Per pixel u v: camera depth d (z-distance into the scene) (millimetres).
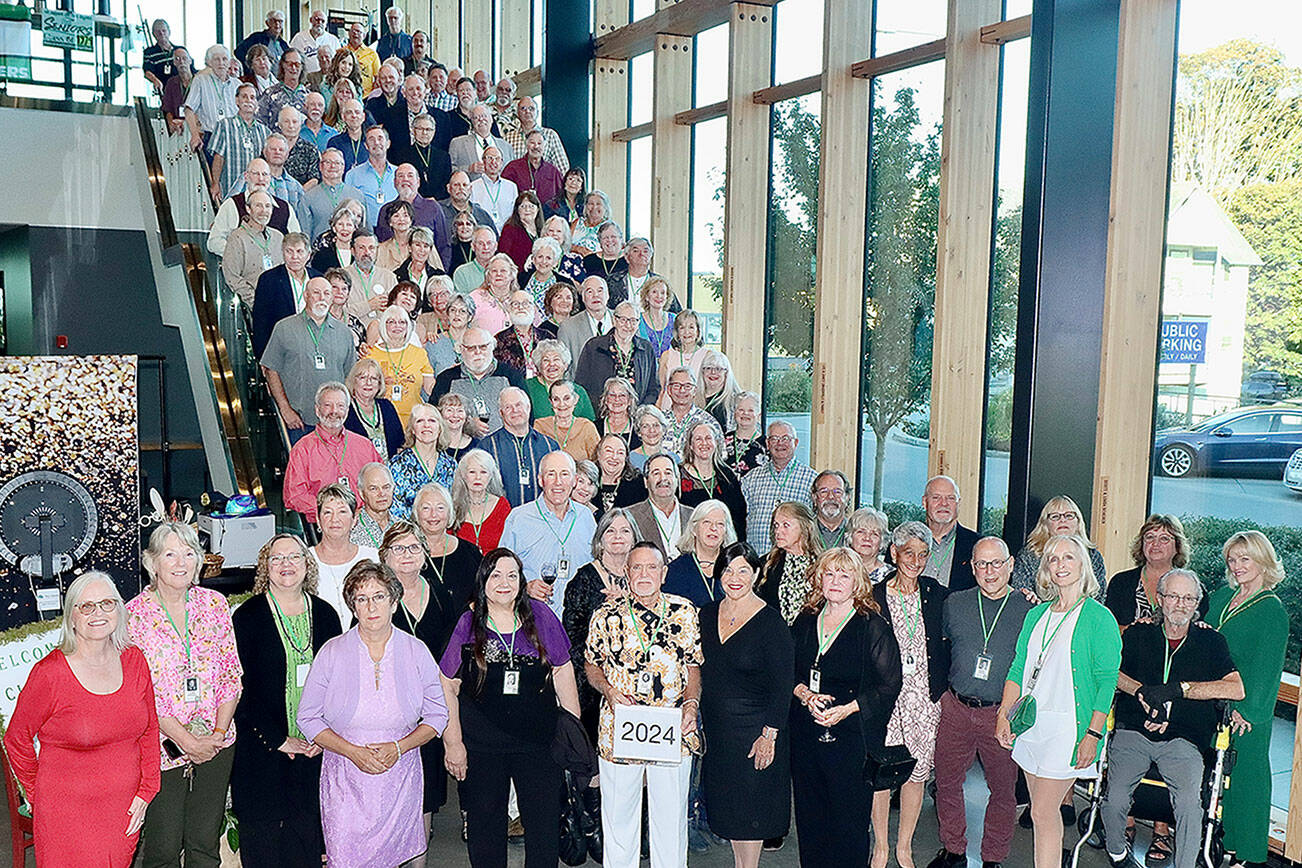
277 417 7949
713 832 5629
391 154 12062
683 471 7379
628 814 5570
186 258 9961
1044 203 7348
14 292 15312
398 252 9820
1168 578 5832
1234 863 6301
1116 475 7527
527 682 5402
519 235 10898
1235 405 7000
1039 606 5766
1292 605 6691
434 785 5758
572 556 6562
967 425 9211
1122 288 7426
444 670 5445
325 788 5199
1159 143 7391
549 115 14758
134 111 14539
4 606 5730
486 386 7977
